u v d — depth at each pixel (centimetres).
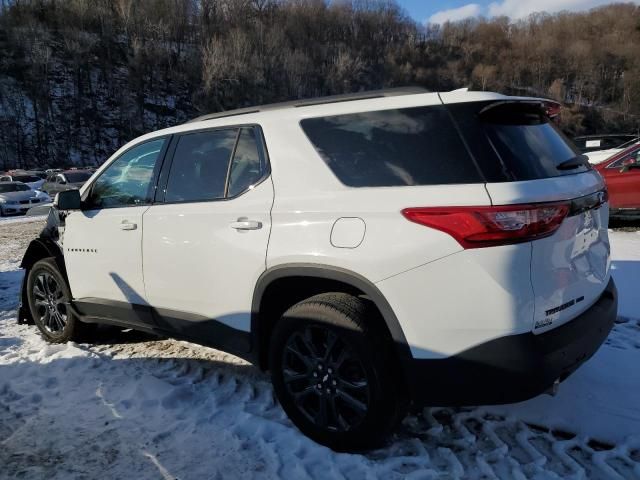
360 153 261
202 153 328
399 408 256
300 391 280
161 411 313
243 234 288
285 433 281
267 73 7225
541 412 292
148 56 7119
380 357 248
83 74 6825
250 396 327
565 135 301
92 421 305
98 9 7431
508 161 230
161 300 339
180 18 7956
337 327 254
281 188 279
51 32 7081
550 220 223
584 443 265
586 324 247
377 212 244
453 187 229
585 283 254
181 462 262
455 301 226
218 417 303
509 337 220
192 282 317
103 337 447
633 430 271
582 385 318
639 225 871
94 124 6475
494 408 299
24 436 291
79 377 366
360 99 276
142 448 275
